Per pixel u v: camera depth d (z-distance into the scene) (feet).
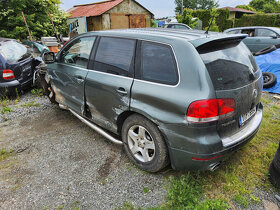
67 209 7.34
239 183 8.05
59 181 8.59
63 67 12.08
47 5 38.86
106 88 9.21
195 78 6.71
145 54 8.15
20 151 10.65
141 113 7.91
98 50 10.09
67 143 11.23
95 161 9.74
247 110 7.92
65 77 11.88
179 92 6.90
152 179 8.48
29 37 34.14
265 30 29.53
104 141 11.33
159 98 7.30
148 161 8.50
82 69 10.69
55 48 32.30
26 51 20.33
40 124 13.39
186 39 7.32
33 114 14.83
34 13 36.01
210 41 7.16
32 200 7.73
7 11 32.89
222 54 7.48
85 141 11.37
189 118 6.66
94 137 11.74
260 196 7.54
